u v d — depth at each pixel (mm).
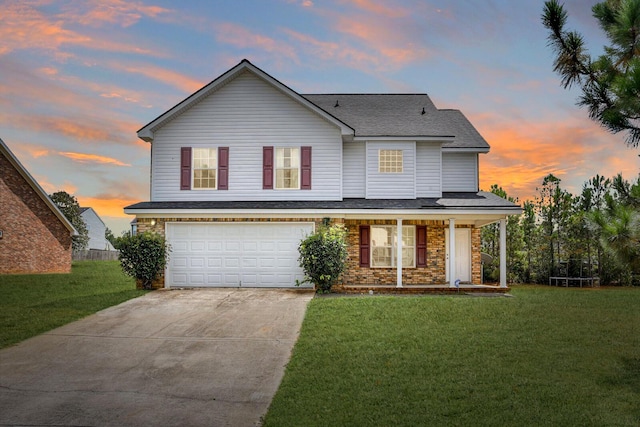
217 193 19109
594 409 6957
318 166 19172
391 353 9766
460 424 6539
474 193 20953
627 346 10195
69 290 19500
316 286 17469
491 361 9211
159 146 19312
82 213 62094
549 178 25375
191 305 14820
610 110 6941
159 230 18172
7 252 25609
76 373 8969
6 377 8727
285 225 18188
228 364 9477
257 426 6727
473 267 20141
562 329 11656
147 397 7828
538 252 25156
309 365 9164
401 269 18422
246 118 19266
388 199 19656
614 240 6848
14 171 26031
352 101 23500
